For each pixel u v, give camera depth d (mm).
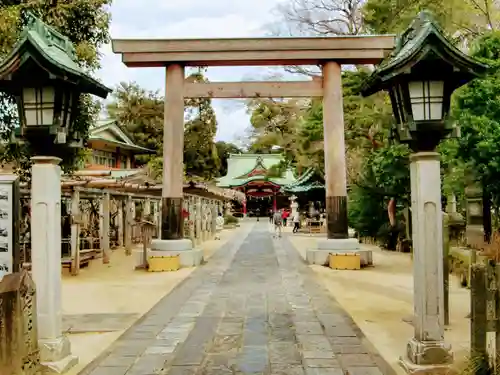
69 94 5164
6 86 5031
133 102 35250
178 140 13883
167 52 13656
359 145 19250
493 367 4234
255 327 6812
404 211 17781
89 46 10695
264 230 33156
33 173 5082
